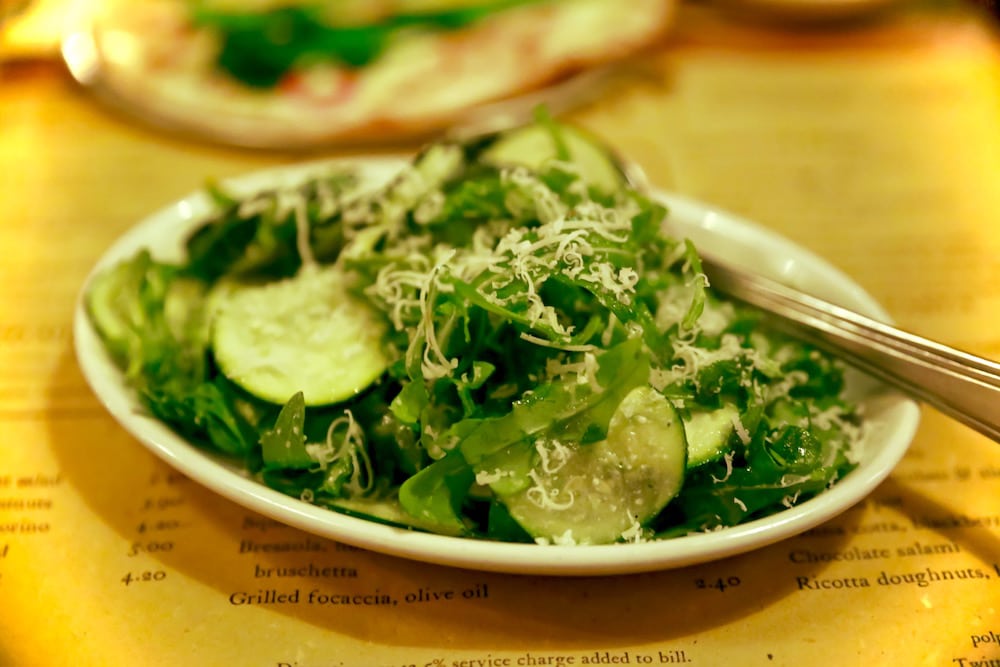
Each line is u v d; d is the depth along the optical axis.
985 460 0.30
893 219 0.39
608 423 0.25
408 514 0.25
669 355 0.27
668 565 0.24
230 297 0.30
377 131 0.42
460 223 0.29
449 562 0.25
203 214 0.34
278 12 0.50
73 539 0.28
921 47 0.51
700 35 0.53
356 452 0.27
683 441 0.25
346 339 0.28
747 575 0.27
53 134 0.43
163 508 0.29
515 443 0.25
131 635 0.26
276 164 0.42
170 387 0.28
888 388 0.28
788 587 0.27
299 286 0.30
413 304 0.27
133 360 0.28
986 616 0.26
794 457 0.26
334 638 0.26
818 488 0.26
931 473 0.29
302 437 0.26
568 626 0.26
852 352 0.28
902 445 0.26
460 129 0.42
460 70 0.47
